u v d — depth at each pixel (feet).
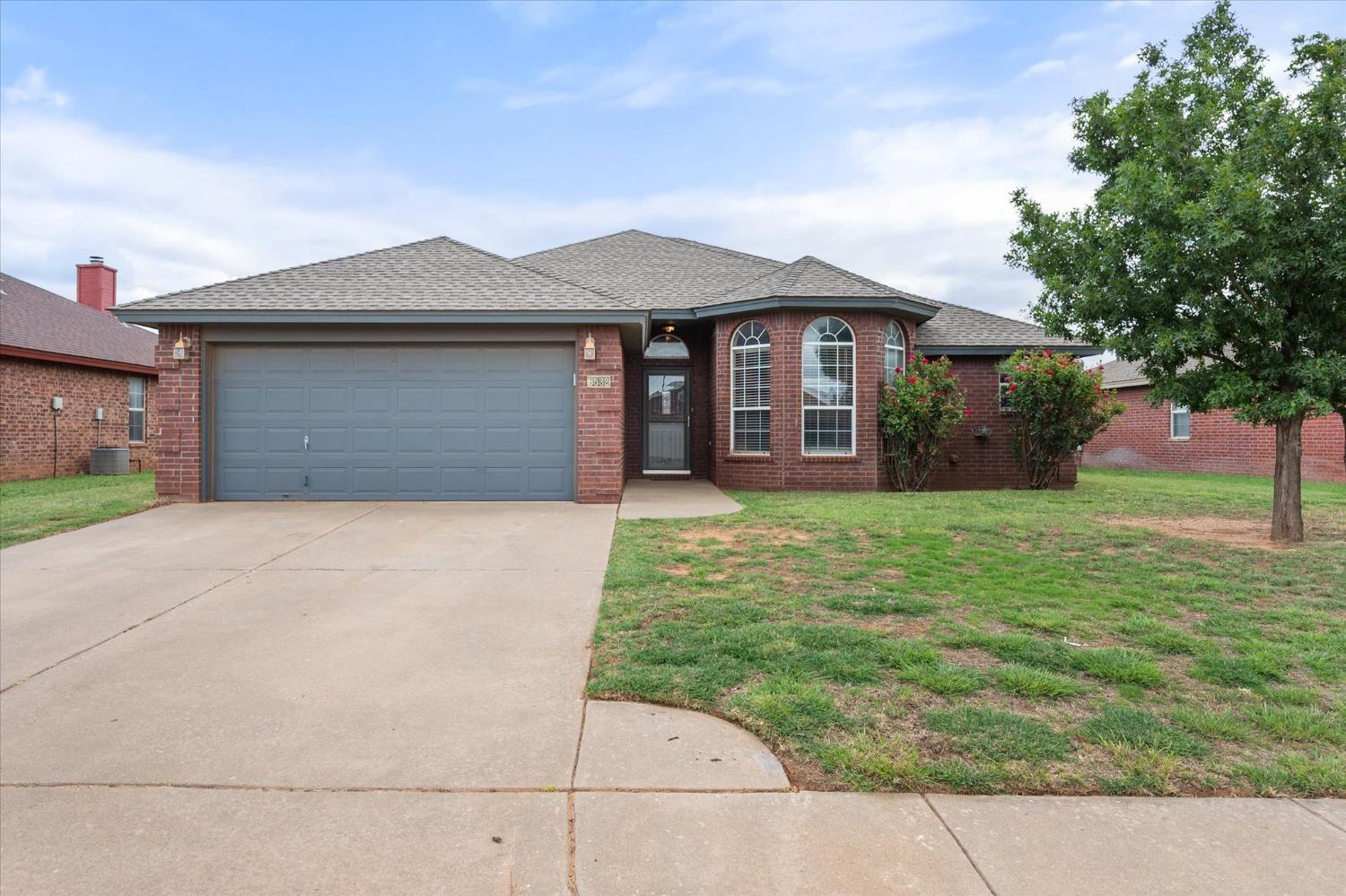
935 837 7.37
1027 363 40.57
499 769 8.88
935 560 20.16
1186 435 61.00
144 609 15.93
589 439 31.94
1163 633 13.53
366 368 32.22
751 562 19.93
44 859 7.08
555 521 26.99
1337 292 20.61
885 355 39.93
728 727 9.94
